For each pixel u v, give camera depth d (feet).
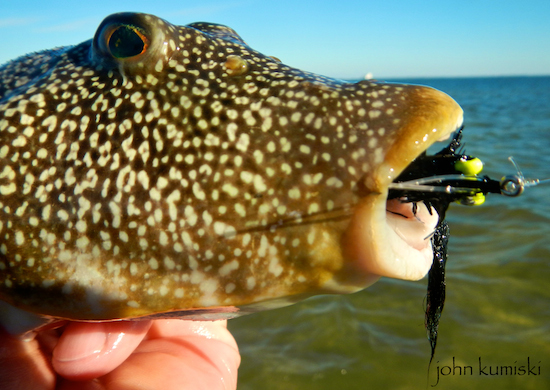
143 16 0.42
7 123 0.41
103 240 0.40
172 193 0.39
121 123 0.40
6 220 0.40
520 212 2.48
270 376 1.36
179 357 0.56
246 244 0.39
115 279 0.40
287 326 1.59
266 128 0.39
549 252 1.99
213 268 0.39
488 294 1.71
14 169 0.40
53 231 0.40
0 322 0.47
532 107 11.27
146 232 0.39
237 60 0.42
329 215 0.38
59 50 0.48
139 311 0.41
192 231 0.39
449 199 0.42
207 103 0.40
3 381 0.47
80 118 0.41
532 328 1.52
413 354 1.44
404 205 0.43
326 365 1.41
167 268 0.40
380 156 0.37
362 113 0.38
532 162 3.89
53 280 0.41
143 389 0.50
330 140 0.38
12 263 0.41
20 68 0.46
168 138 0.39
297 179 0.38
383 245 0.37
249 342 1.51
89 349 0.48
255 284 0.40
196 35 0.44
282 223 0.38
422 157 0.42
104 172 0.39
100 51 0.42
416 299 1.71
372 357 1.43
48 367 0.50
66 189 0.40
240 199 0.38
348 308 1.67
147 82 0.41
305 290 0.40
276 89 0.40
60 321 0.47
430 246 0.43
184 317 0.45
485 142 5.17
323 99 0.39
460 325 1.55
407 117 0.38
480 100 15.25
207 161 0.39
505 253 2.02
